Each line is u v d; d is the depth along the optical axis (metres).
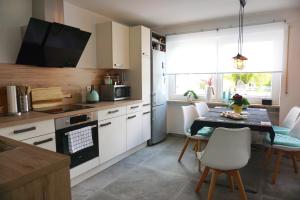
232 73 3.97
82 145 2.50
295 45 3.44
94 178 2.69
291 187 2.43
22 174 0.70
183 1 2.95
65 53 2.72
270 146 2.52
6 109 2.36
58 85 2.94
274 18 3.54
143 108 3.74
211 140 1.87
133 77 3.75
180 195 2.29
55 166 0.80
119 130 3.16
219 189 2.40
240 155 1.89
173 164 3.10
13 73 2.44
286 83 3.53
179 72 4.38
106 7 3.20
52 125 2.20
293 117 3.00
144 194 2.32
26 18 2.53
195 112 3.28
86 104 3.07
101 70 3.65
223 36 3.91
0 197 0.64
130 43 3.72
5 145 1.09
